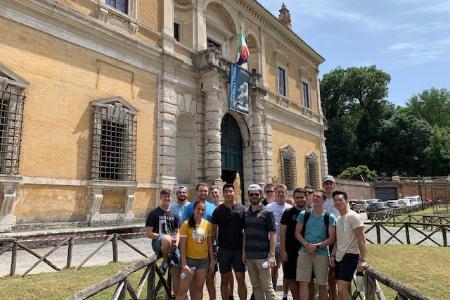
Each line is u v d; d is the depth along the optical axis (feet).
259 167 73.67
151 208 52.26
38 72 41.24
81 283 25.14
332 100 218.59
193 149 61.67
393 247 44.42
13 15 39.65
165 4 59.31
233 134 72.79
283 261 22.04
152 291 21.74
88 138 45.50
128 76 51.88
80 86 45.44
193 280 20.79
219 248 21.58
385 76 212.23
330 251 21.08
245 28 79.77
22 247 28.37
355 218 19.19
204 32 67.77
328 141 203.62
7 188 36.88
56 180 41.39
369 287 18.69
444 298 22.98
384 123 202.90
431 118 240.32
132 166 50.03
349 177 173.47
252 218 20.86
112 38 49.60
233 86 66.90
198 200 22.74
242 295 21.22
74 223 42.75
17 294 22.39
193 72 62.59
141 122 52.60
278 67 90.02
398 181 167.63
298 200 21.93
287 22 106.63
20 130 38.40
